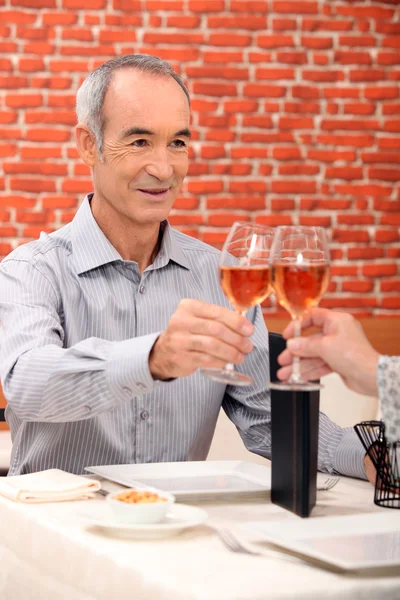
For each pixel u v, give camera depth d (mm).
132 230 1976
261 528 1240
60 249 2016
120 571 1111
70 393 1540
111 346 1534
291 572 1076
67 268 1994
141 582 1067
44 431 1891
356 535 1232
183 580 1033
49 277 1953
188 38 4414
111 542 1198
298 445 1392
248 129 4504
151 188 1896
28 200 4324
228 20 4445
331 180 4590
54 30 4297
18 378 1638
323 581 1047
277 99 4520
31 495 1415
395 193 4645
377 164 4625
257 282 1350
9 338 1783
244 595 989
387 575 1082
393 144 4629
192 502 1476
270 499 1505
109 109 1878
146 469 1660
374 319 4543
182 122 1891
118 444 1911
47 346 1671
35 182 4316
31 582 1339
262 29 4480
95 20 4324
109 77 1895
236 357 1349
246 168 4508
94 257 1985
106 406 1521
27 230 4328
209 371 1325
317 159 4570
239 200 4508
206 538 1229
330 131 4574
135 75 1877
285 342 1425
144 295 2031
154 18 4375
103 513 1344
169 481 1585
